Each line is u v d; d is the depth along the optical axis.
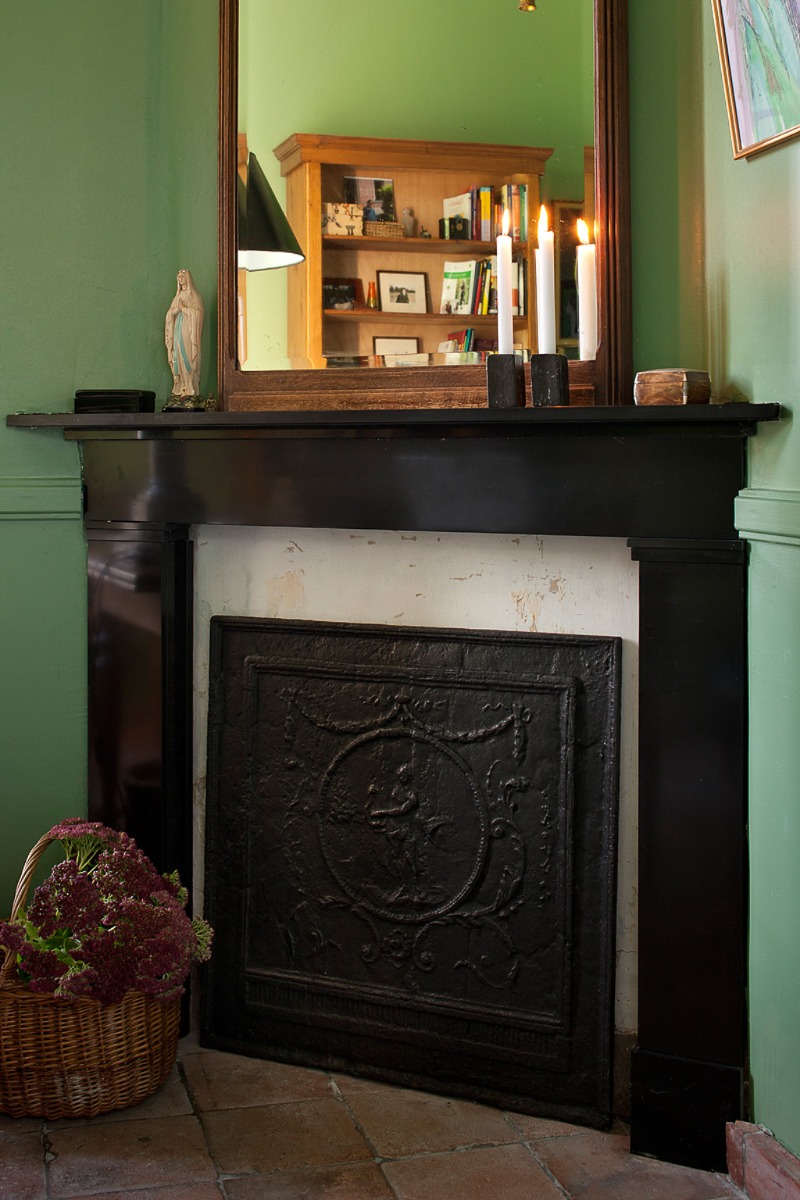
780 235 1.86
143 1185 2.06
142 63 2.54
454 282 2.29
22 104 2.52
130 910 2.23
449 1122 2.30
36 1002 2.21
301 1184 2.08
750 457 2.00
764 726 1.99
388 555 2.42
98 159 2.55
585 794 2.28
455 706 2.36
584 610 2.27
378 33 2.29
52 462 2.59
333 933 2.49
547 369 2.09
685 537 2.07
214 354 2.57
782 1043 1.96
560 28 2.19
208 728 2.58
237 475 2.43
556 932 2.31
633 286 2.20
